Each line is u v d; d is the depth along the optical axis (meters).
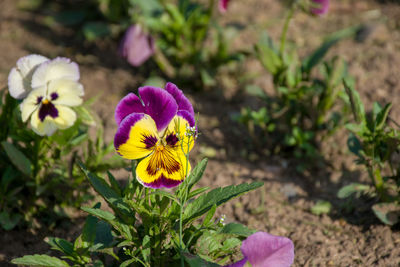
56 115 0.64
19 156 0.66
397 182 0.69
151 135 0.56
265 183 0.76
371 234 0.69
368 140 0.68
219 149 0.81
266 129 0.81
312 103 0.80
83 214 0.70
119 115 0.56
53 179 0.69
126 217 0.58
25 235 0.69
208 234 0.59
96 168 0.69
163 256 0.59
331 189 0.76
